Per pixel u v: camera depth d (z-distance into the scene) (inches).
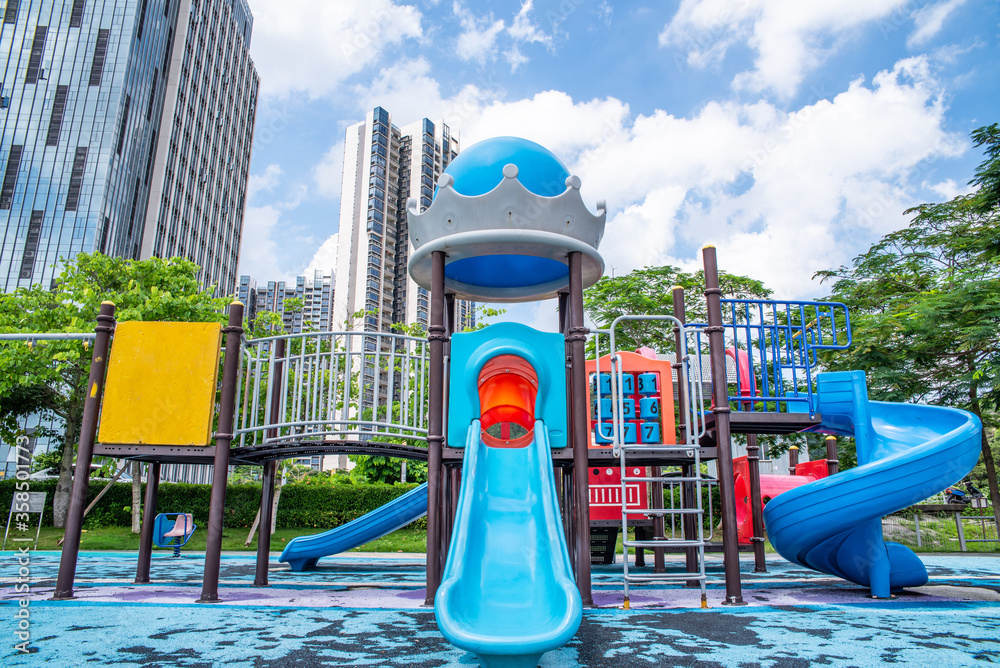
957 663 158.7
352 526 425.4
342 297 3026.6
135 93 1815.9
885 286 757.9
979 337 568.1
